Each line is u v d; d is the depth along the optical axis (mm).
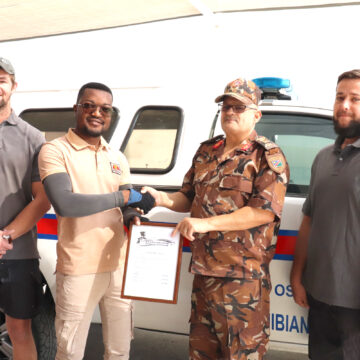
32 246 2383
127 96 3051
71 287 2145
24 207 2342
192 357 2229
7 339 2764
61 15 5477
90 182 2152
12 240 2242
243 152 2129
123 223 2367
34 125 3232
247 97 2123
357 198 1952
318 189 2107
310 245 2141
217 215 2121
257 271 2105
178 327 2607
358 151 2008
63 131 3145
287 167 2127
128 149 2902
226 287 2094
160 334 3648
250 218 2037
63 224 2162
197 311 2217
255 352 2105
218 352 2199
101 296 2244
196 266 2145
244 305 2080
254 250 2098
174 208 2348
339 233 1995
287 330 2455
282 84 2830
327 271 2029
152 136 2879
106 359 2320
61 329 2182
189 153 2738
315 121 2656
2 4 5082
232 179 2105
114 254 2238
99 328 3664
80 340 2207
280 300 2459
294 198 2535
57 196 2014
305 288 2205
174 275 2139
